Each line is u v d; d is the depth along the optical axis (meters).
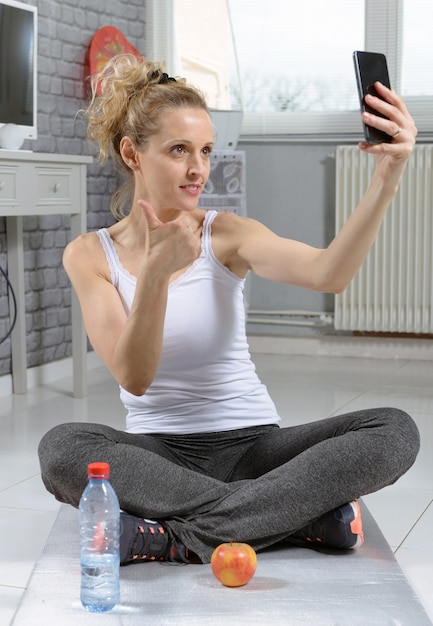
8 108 3.63
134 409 2.02
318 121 4.87
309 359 4.83
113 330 1.77
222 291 1.93
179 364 1.93
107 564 1.61
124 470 1.79
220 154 4.58
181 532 1.82
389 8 4.76
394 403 3.70
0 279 3.86
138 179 1.90
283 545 1.95
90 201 4.56
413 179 4.60
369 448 1.79
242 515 1.81
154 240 1.57
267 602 1.63
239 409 1.97
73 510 2.24
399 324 4.71
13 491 2.52
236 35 5.04
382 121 1.52
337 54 4.91
